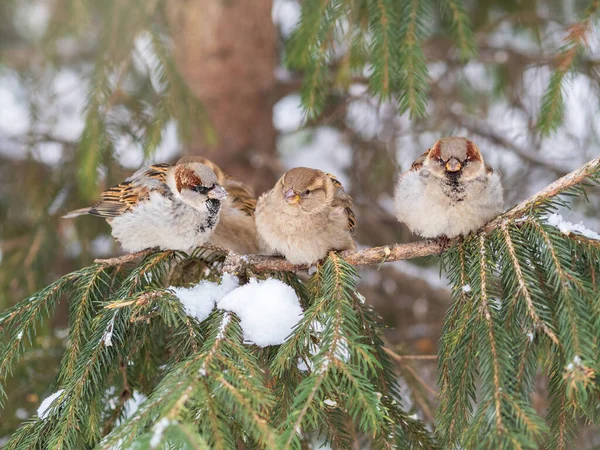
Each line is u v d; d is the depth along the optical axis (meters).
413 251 6.45
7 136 11.06
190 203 7.14
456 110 10.84
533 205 5.70
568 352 4.60
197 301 5.79
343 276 5.75
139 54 8.44
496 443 4.36
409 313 11.13
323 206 6.86
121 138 8.98
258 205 7.37
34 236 9.20
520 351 4.95
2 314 5.91
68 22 8.57
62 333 8.40
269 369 5.38
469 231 6.21
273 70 11.04
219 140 10.64
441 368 5.44
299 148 12.60
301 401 4.50
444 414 5.25
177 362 5.26
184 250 7.26
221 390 4.56
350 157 10.77
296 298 5.87
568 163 10.41
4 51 11.35
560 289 5.00
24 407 7.50
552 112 7.26
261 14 10.81
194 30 10.66
